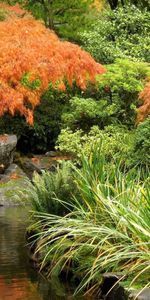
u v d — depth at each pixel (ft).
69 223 29.22
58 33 91.71
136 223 25.58
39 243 30.94
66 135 62.49
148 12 84.58
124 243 26.27
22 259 31.27
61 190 34.45
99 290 25.23
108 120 67.67
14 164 67.41
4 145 65.87
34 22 54.19
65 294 25.49
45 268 29.43
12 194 57.93
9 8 83.30
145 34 82.07
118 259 25.25
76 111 68.44
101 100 68.23
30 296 25.23
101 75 65.57
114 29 82.38
